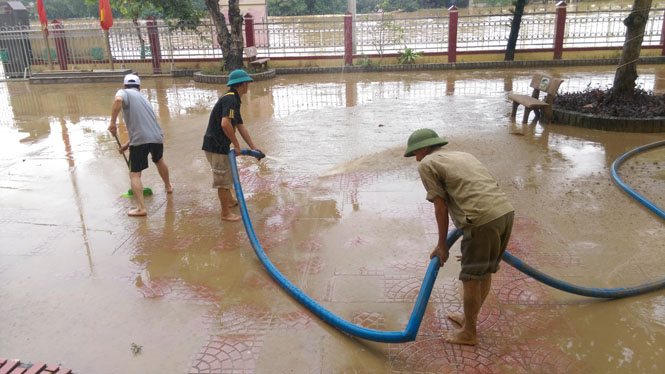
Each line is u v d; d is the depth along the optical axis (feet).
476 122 29.50
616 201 17.38
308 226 16.08
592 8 83.66
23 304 12.11
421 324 10.98
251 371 9.66
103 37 58.34
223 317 11.44
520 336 10.53
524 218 16.22
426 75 51.34
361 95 40.55
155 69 57.41
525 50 55.47
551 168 20.93
